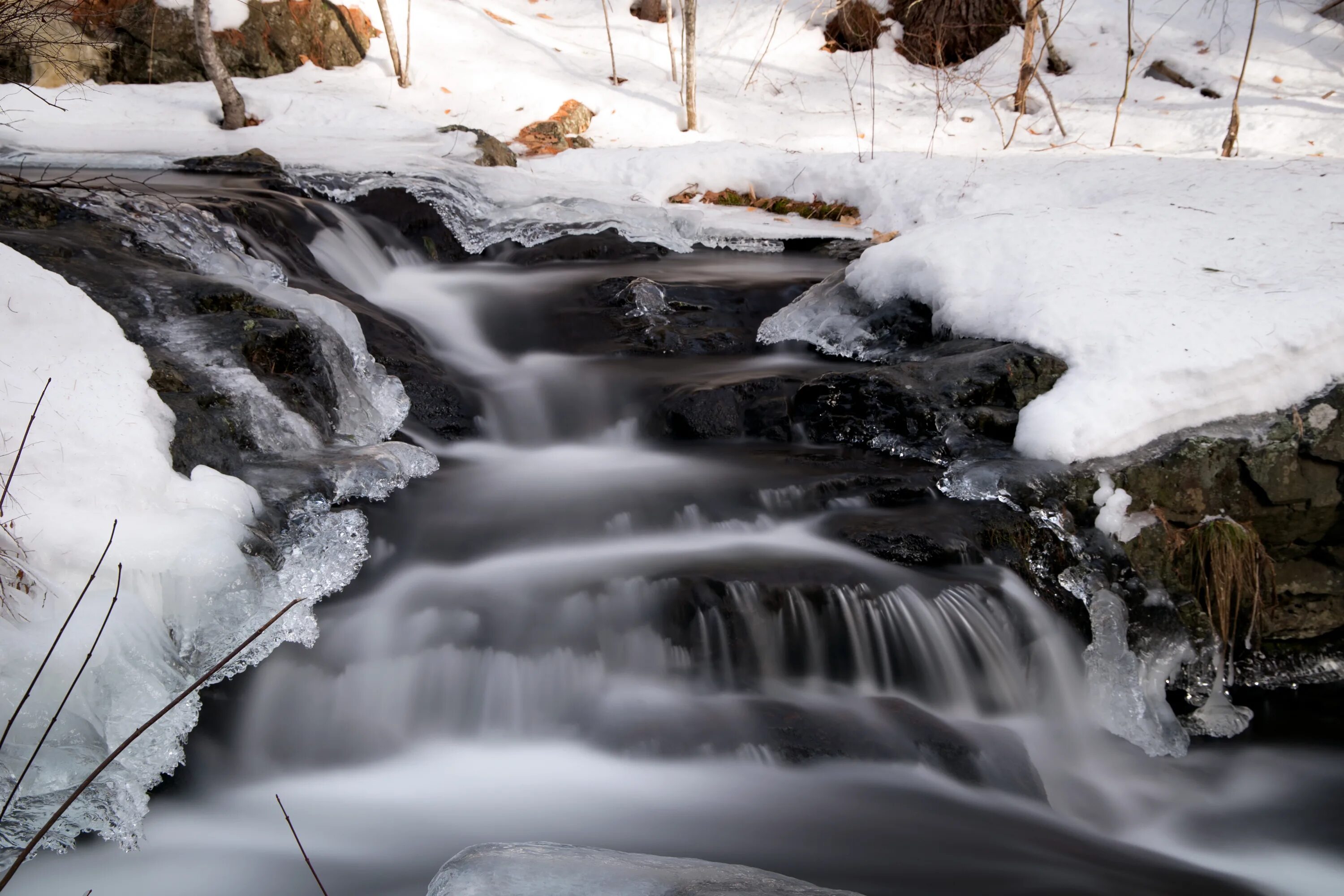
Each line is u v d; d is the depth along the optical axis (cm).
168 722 387
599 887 248
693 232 930
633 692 447
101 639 370
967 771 423
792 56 1489
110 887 348
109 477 418
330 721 423
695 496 555
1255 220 723
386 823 384
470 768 416
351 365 600
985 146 1221
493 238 881
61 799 355
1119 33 1399
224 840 373
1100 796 463
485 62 1316
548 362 731
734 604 461
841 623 470
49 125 1023
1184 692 547
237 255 671
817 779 410
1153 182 870
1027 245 683
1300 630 577
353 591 466
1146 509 550
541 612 457
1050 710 509
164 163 879
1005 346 618
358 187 874
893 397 613
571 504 544
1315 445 559
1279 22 1353
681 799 397
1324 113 1176
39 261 549
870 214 988
